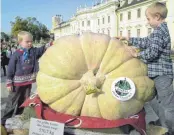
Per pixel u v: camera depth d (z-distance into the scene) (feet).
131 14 210.79
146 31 194.39
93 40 12.37
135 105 12.01
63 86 12.01
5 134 12.80
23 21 311.47
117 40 12.84
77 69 11.96
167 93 12.69
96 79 11.75
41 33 323.98
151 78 12.90
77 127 11.92
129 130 11.93
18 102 16.10
